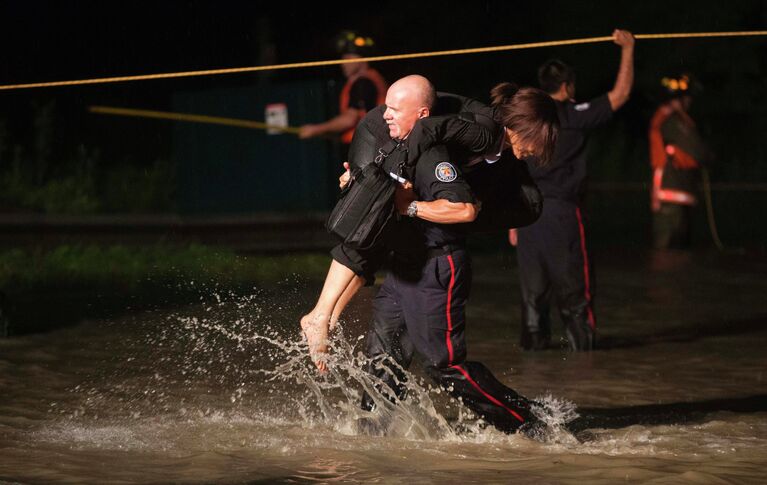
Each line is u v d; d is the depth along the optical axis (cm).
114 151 8238
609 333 3262
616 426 2103
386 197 1780
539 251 2942
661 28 9125
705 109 9312
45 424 2014
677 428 2061
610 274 4675
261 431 1966
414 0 9450
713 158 5728
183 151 5422
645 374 2667
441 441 1912
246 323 3134
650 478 1633
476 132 1802
